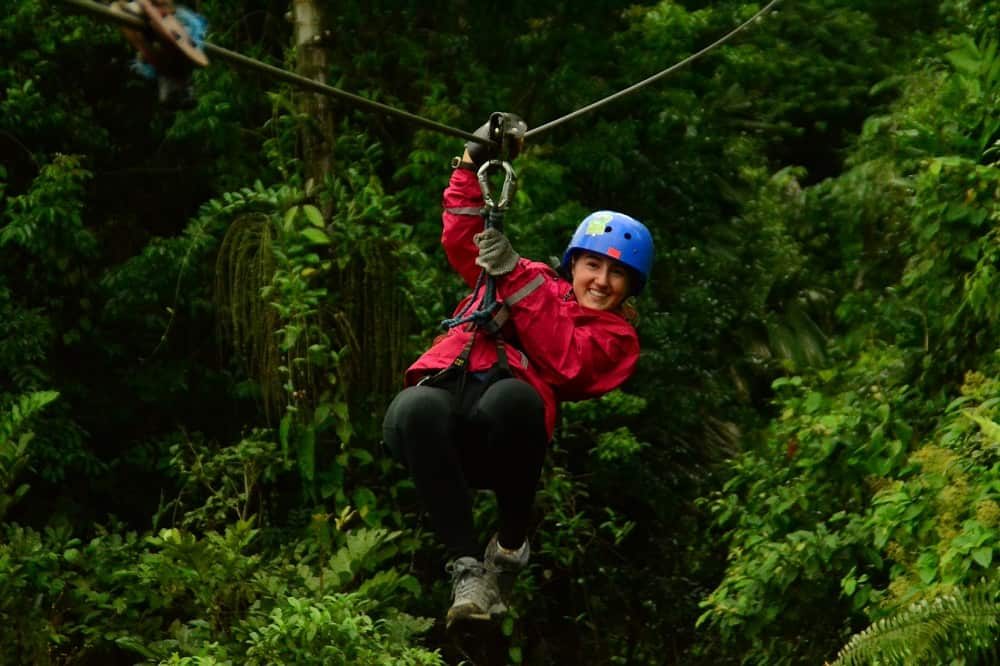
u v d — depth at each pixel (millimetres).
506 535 4719
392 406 4598
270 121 10688
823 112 18281
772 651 9836
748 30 15844
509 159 5000
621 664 12508
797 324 14930
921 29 18750
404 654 8664
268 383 9969
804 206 16141
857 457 9305
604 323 4707
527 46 13625
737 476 10797
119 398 12078
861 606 8664
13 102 11461
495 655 11875
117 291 11562
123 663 9891
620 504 13234
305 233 9836
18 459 9539
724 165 15172
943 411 9430
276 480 10844
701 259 14164
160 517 11453
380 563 10648
